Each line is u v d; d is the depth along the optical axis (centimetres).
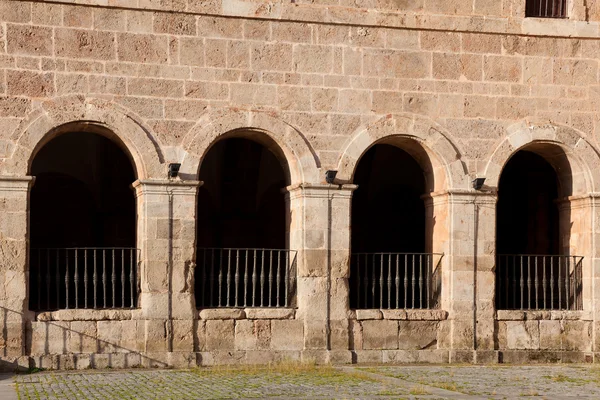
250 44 1927
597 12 2091
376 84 1981
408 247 2697
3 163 1784
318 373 1752
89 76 1842
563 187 2162
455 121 2014
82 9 1845
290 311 1927
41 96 1814
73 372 1770
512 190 2647
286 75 1941
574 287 2097
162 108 1878
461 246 2002
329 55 1962
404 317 1978
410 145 2050
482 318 2011
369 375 1736
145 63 1873
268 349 1914
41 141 1816
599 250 2061
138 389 1513
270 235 2572
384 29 1991
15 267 1784
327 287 1942
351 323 1958
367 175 2644
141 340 1850
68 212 2506
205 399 1393
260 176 2548
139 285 1889
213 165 2516
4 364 1770
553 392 1536
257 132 1934
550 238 2569
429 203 2080
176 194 1873
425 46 2008
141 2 1867
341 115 1962
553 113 2061
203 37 1905
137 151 1858
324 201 1942
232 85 1914
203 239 2536
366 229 2673
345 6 1970
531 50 2058
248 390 1503
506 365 1967
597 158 2066
